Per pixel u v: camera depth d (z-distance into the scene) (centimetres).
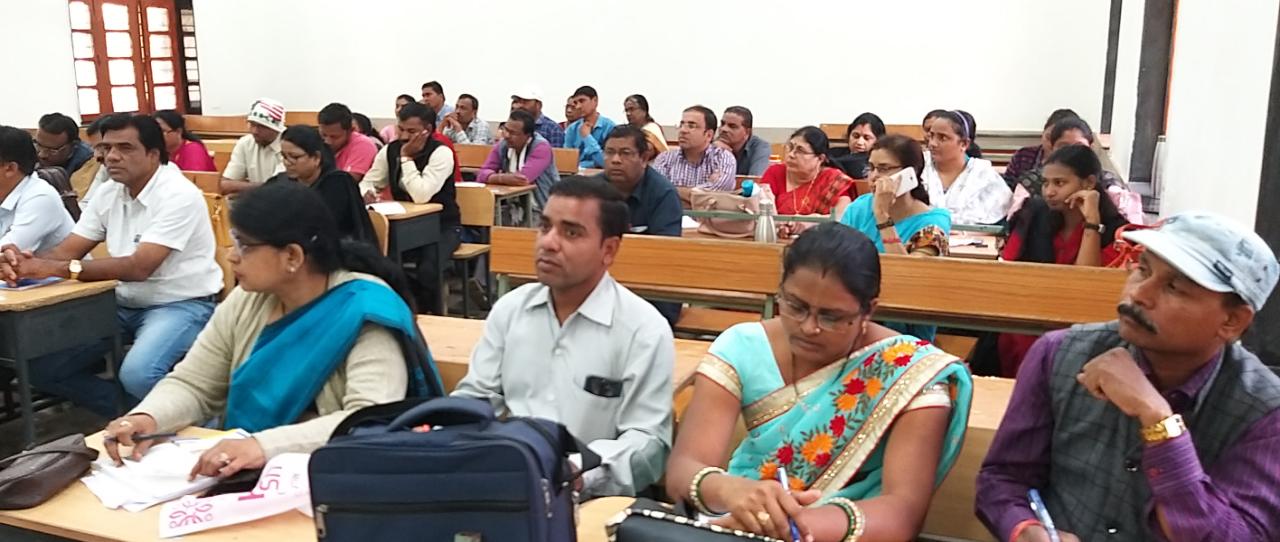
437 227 461
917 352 146
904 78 780
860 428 145
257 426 185
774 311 286
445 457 113
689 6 825
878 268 142
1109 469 129
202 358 197
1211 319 116
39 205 323
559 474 120
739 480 137
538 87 880
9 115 714
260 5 909
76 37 782
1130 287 122
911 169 297
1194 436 124
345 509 115
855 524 131
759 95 820
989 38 753
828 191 407
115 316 298
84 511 145
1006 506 137
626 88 856
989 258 347
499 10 877
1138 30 518
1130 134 527
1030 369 140
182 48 908
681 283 294
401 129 482
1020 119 757
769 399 151
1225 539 115
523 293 194
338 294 185
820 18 792
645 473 173
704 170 496
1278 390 120
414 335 187
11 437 328
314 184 380
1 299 269
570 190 180
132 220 309
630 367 181
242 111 916
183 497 150
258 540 135
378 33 910
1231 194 262
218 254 333
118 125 292
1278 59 218
